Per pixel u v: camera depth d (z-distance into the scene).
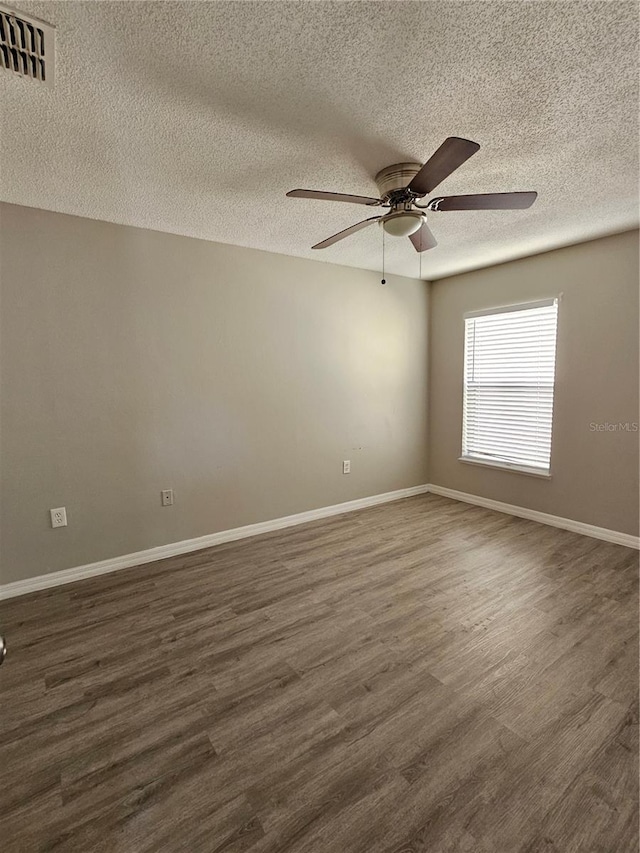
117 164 2.04
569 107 1.66
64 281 2.65
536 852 1.18
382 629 2.23
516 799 1.33
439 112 1.69
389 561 3.04
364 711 1.70
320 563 3.02
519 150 1.98
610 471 3.30
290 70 1.44
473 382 4.29
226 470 3.40
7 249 2.48
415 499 4.58
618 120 1.75
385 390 4.37
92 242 2.73
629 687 1.79
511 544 3.30
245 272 3.36
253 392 3.49
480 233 3.09
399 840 1.22
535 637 2.14
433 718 1.65
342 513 4.13
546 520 3.75
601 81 1.51
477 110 1.67
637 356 3.10
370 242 3.24
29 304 2.56
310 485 3.91
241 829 1.26
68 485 2.76
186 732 1.61
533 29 1.28
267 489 3.64
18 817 1.30
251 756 1.50
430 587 2.66
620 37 1.31
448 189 2.39
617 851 1.18
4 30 1.24
